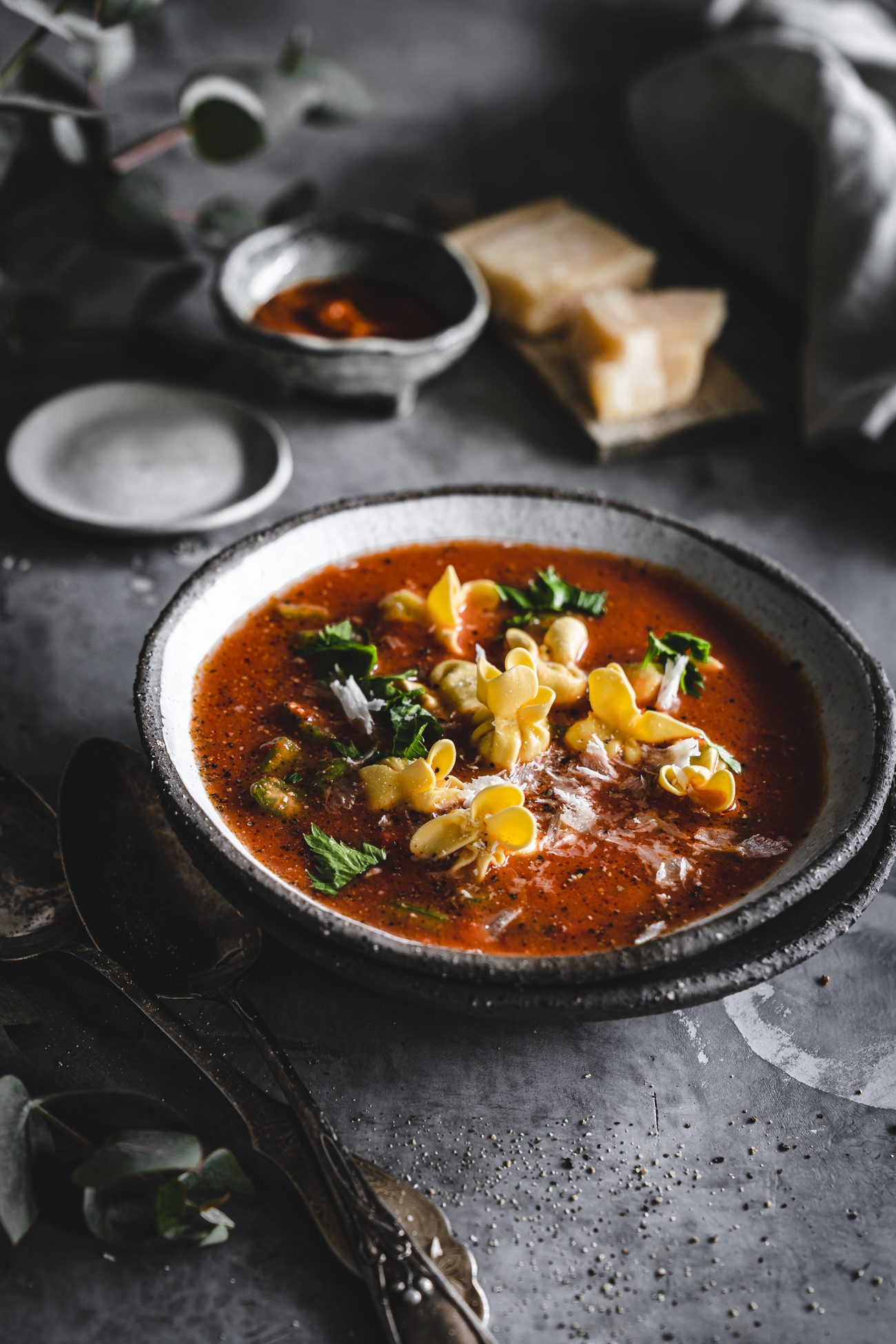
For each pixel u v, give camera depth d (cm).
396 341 78
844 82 85
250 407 80
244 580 60
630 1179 53
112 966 56
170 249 83
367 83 106
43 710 66
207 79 84
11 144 78
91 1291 50
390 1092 55
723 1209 53
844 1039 57
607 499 64
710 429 80
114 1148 51
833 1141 54
